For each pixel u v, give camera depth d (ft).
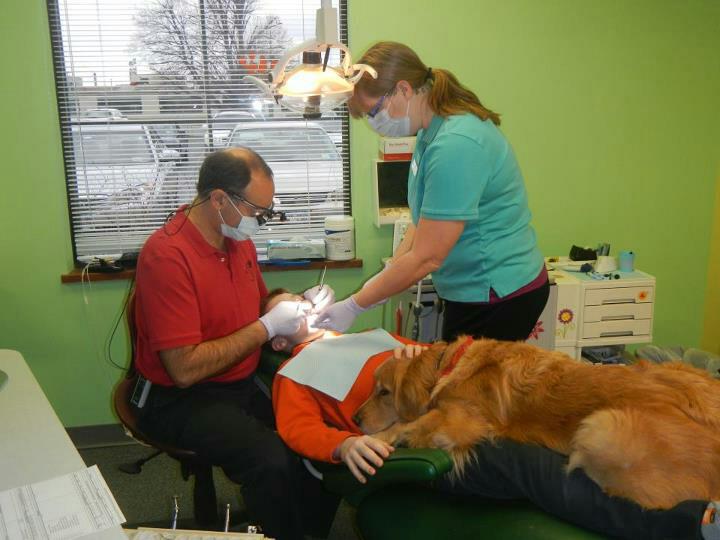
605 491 4.69
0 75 8.81
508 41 9.66
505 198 6.43
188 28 9.42
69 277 9.41
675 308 11.11
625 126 10.21
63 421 9.98
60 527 3.85
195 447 6.21
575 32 9.74
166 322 6.06
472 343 6.00
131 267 9.62
